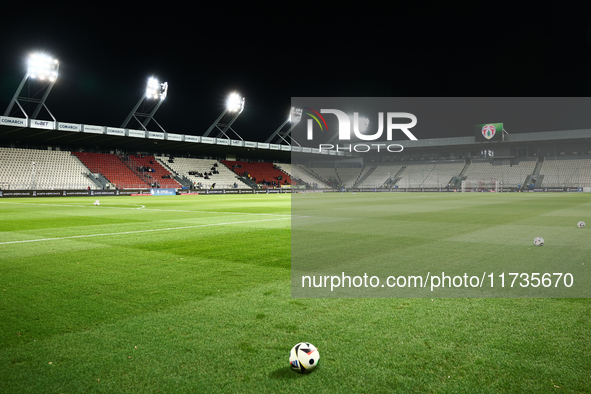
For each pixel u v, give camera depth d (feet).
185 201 103.24
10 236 33.19
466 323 12.24
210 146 178.29
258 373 9.21
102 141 157.89
